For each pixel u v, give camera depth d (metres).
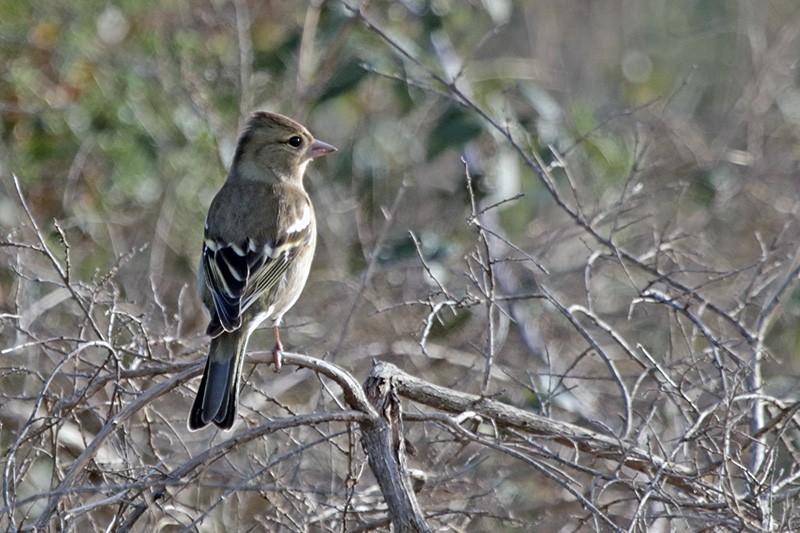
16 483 8.82
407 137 15.83
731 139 16.55
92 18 14.55
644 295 10.27
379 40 15.47
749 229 15.35
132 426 10.09
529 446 9.59
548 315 13.80
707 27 18.88
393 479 8.92
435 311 9.79
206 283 10.90
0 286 12.56
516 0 17.52
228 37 15.12
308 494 9.97
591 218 12.69
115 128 14.41
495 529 10.97
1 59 14.16
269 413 12.05
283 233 11.16
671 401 10.59
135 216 14.42
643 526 9.00
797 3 18.09
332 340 13.30
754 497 8.98
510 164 14.40
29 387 11.82
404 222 15.06
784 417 9.62
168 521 9.88
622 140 16.23
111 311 9.37
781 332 13.68
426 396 9.63
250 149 11.88
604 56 18.58
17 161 13.94
